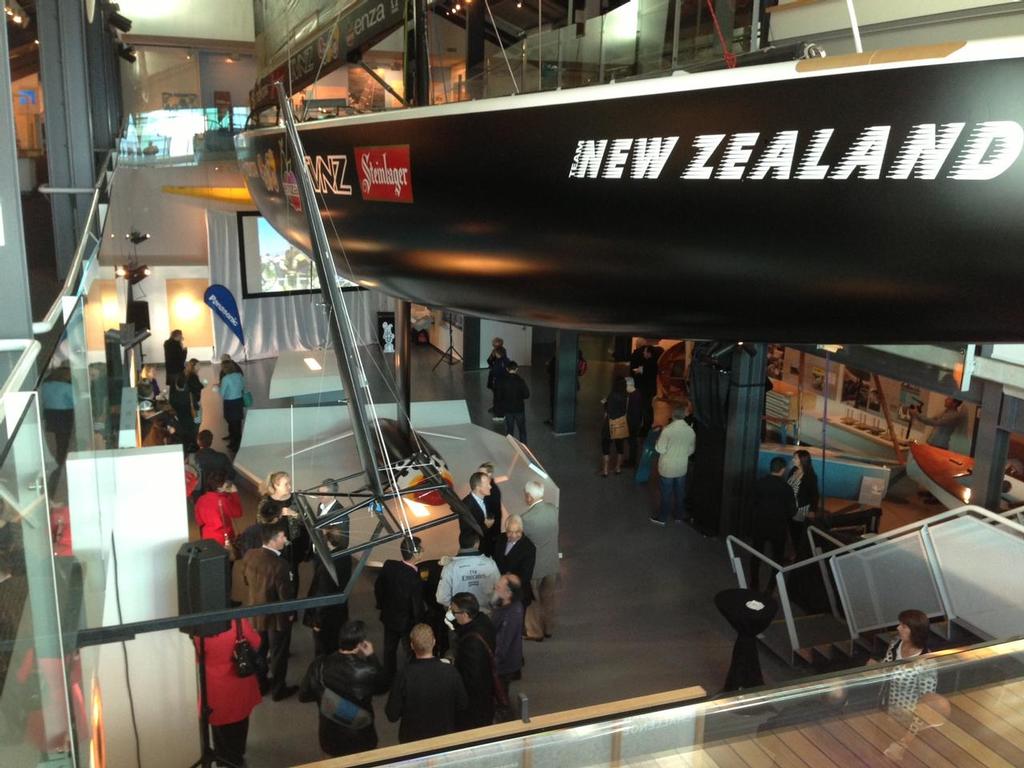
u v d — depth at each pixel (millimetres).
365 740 4102
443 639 5480
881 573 5516
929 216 1660
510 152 2199
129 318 12406
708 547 7367
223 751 4352
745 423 7164
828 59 1692
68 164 5715
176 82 19188
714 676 5438
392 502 5934
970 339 1880
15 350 2064
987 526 4695
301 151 2324
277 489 5531
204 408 11438
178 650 4316
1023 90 1524
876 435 8594
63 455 2463
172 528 4773
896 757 2543
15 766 1438
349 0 4617
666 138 1896
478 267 2465
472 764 2127
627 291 2133
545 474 7426
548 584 5852
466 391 12555
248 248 14406
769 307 1964
